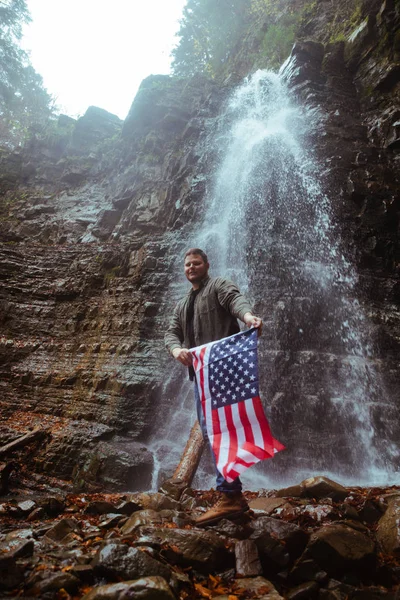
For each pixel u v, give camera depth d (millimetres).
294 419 8266
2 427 8266
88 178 20391
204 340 3031
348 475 7664
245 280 10992
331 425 8156
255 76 18359
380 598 2352
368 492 4125
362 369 8969
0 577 2197
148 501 3707
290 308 9789
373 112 14781
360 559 2535
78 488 7309
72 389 9633
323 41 18969
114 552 2293
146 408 8812
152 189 16516
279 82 17062
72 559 2479
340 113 14664
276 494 4047
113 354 9992
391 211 12367
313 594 2369
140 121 20094
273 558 2574
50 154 22078
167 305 10508
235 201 13711
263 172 13945
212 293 3057
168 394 9055
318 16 20469
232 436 2637
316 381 8664
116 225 16031
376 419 8359
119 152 20172
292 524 2785
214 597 2227
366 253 11797
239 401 2686
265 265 11180
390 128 13875
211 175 14758
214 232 13008
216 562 2549
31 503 3828
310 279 10680
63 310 11930
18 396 9617
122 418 8656
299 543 2693
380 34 16094
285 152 14125
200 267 3195
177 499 4023
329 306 10250
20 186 20562
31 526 3271
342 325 9984
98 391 9266
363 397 8664
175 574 2324
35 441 8047
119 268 12430
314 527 3037
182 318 3221
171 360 9469
